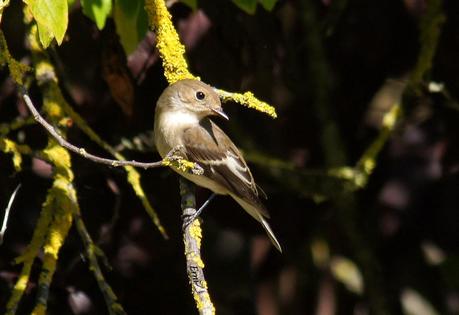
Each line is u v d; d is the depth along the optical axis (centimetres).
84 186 1086
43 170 1072
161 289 1116
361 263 1330
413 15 1209
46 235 950
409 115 1281
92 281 1080
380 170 1291
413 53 1234
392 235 1254
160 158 1151
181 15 1048
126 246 1106
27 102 825
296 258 1326
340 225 1385
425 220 1256
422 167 1253
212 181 1105
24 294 1031
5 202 1064
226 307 1470
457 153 1237
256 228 1260
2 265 1055
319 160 1291
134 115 1120
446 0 1193
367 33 1212
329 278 1381
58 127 996
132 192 1116
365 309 1415
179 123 1065
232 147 1109
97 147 1105
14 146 956
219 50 1052
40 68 1021
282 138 1277
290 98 1270
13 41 1074
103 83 1090
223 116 1044
